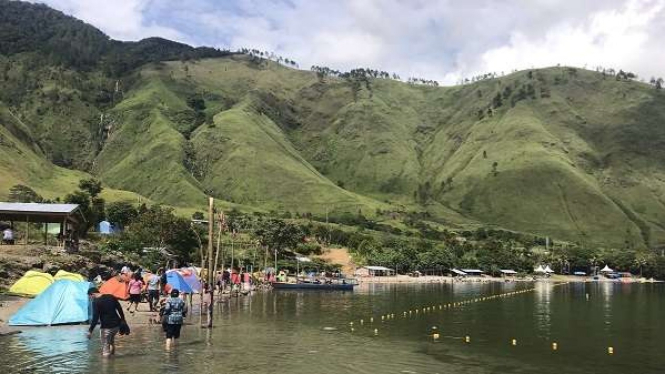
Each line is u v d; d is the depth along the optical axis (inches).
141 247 3656.5
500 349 1409.9
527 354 1357.0
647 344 1605.6
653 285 7421.3
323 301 2824.8
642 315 2544.3
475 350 1373.0
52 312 1342.3
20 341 1133.1
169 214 4628.4
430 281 6747.1
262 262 5290.4
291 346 1259.2
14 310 1470.2
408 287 5039.4
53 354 1016.2
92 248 2874.0
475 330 1781.5
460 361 1198.9
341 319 1934.1
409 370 1057.5
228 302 2428.6
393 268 7096.5
